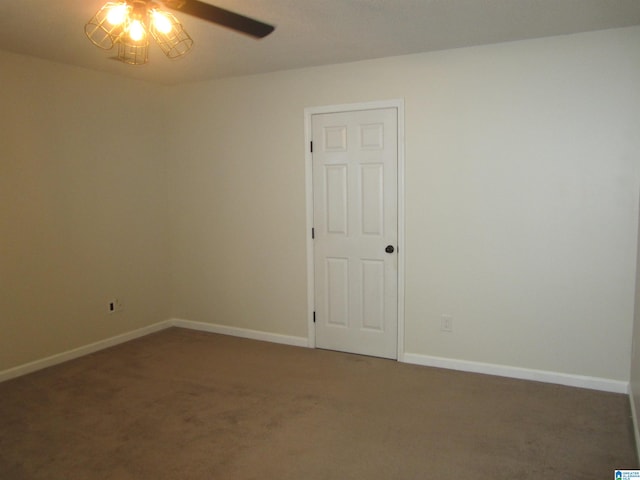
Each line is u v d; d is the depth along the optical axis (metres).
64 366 3.69
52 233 3.69
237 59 3.57
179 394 3.16
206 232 4.51
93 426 2.73
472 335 3.47
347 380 3.37
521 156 3.21
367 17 2.70
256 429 2.69
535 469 2.27
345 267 3.89
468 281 3.44
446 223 3.47
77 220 3.87
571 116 3.05
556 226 3.15
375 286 3.79
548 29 2.92
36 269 3.59
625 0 2.46
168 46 3.09
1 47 3.26
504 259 3.32
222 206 4.39
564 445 2.47
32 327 3.58
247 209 4.27
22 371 3.51
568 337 3.18
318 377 3.43
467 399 3.03
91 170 3.96
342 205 3.85
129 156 4.28
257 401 3.05
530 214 3.21
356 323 3.90
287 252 4.12
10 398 3.11
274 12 2.62
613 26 2.87
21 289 3.50
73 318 3.87
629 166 2.94
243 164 4.24
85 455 2.43
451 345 3.54
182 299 4.69
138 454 2.44
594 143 3.01
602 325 3.09
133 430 2.69
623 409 2.85
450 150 3.41
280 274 4.17
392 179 3.64
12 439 2.59
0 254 3.37
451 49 3.33
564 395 3.05
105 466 2.33
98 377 3.46
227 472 2.28
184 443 2.54
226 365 3.69
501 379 3.33
